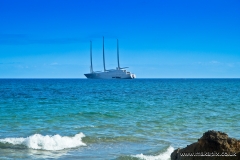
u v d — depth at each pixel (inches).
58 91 2522.1
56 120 904.9
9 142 573.9
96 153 522.9
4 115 993.5
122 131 729.6
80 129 751.7
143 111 1154.0
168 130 748.0
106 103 1478.8
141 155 498.6
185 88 3309.5
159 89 3043.8
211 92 2519.7
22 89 2785.4
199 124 844.0
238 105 1419.8
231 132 718.5
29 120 896.3
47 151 535.2
